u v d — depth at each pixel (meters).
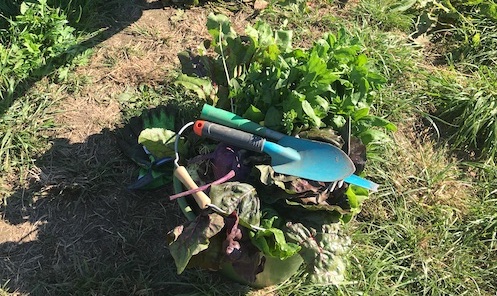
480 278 1.05
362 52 1.32
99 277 0.98
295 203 0.83
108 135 1.15
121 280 0.98
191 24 1.34
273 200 0.85
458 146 1.23
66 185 1.07
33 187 1.07
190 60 1.01
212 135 0.87
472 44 1.37
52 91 1.20
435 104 1.28
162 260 1.01
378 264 1.04
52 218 1.04
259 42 0.97
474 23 1.42
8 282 0.97
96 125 1.16
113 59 1.26
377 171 1.15
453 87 1.28
